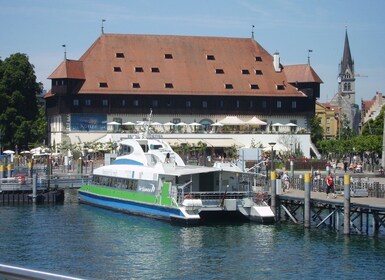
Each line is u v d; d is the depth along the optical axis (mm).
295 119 150875
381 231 59781
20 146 137125
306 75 151125
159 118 144625
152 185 67688
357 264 45312
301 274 42781
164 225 62625
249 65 153500
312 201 61750
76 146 131750
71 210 74312
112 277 42000
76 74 142500
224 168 66688
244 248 51250
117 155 81812
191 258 47719
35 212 72625
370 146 137125
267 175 79500
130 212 70500
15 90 139750
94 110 142250
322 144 160250
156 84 144875
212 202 63375
